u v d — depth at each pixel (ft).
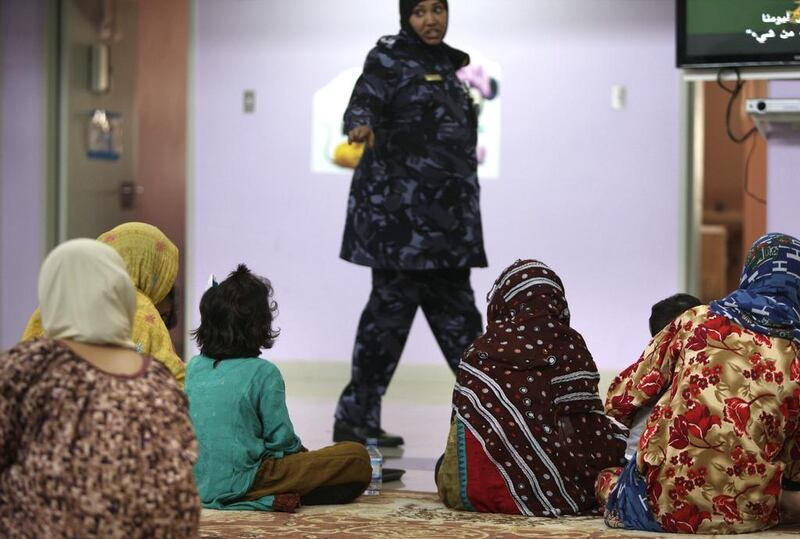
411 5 20.89
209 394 13.87
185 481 8.73
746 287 12.82
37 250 30.04
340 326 28.35
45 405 8.51
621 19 26.55
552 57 26.89
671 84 26.37
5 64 30.09
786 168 22.76
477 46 27.20
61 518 8.43
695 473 12.32
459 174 21.07
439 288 21.04
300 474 14.02
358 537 12.15
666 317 14.46
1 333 30.09
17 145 30.12
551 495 13.65
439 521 13.19
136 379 8.79
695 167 26.45
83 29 30.96
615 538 12.11
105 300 8.82
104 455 8.48
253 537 12.14
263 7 28.43
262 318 14.08
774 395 12.26
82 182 31.01
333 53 28.17
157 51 37.45
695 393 12.37
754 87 29.76
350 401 20.48
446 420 22.80
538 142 27.02
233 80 28.66
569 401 13.92
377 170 21.09
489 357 13.92
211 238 28.86
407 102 20.98
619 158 26.66
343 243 21.47
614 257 26.73
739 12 21.35
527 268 14.40
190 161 28.89
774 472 12.30
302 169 28.40
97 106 31.50
